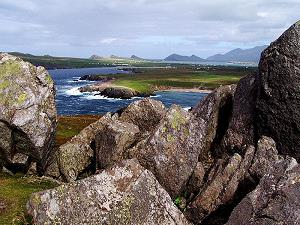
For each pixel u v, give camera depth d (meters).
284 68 21.12
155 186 19.28
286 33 21.44
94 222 17.94
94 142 29.80
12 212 21.22
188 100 145.12
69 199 18.38
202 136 24.42
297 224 15.51
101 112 115.06
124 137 25.31
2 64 29.84
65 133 52.16
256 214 16.62
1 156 28.91
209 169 23.17
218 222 20.20
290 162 17.81
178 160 23.05
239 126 23.83
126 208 18.34
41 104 29.17
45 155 30.03
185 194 23.19
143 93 161.12
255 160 20.23
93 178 19.00
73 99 146.75
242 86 24.94
